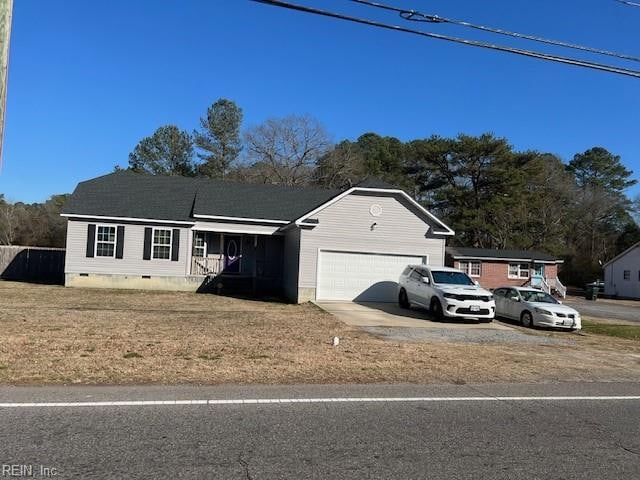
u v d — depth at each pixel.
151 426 5.71
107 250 25.89
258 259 28.28
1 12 6.73
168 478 4.43
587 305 34.50
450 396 7.59
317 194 31.09
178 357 9.49
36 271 31.53
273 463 4.82
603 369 10.51
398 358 10.49
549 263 42.47
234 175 51.44
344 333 14.00
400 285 21.47
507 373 9.58
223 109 53.78
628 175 74.56
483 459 5.11
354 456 5.06
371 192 23.16
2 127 6.74
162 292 24.77
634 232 61.72
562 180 61.78
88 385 7.37
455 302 17.70
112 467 4.61
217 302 21.36
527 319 18.62
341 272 22.92
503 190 52.72
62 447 5.03
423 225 23.61
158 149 52.38
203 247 27.98
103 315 15.46
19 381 7.43
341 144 57.56
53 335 11.36
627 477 4.77
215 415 6.18
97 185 28.17
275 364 9.30
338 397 7.22
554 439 5.80
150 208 26.86
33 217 62.09
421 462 4.97
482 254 41.72
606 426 6.36
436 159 55.00
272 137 51.53
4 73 6.73
